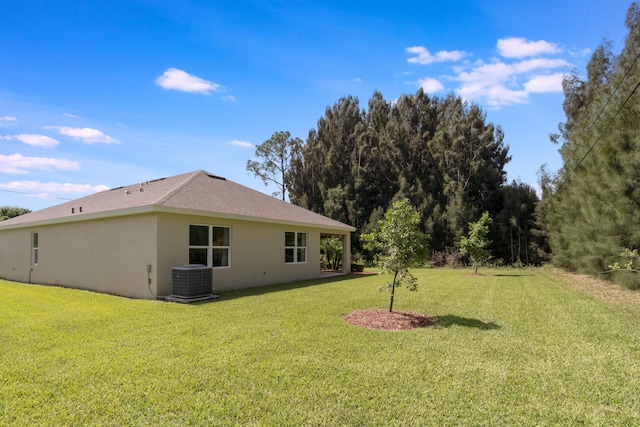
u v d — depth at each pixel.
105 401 3.45
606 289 12.65
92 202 14.42
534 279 15.91
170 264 9.77
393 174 28.75
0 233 16.44
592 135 15.02
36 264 13.98
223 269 11.26
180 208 9.78
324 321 6.76
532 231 24.64
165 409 3.31
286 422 3.11
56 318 6.91
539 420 3.21
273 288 11.90
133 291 9.95
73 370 4.20
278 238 13.66
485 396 3.65
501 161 28.12
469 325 6.62
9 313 7.43
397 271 7.44
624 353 5.06
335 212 27.95
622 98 12.62
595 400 3.61
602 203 13.59
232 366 4.36
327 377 4.07
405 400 3.54
